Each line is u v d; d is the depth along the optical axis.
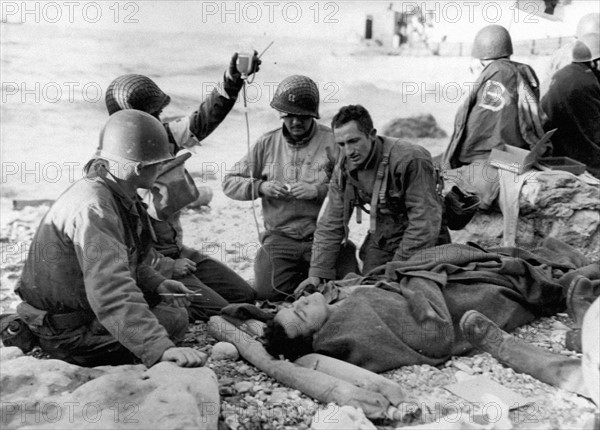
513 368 4.06
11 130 8.66
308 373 3.78
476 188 6.06
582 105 6.79
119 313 3.62
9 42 9.84
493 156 6.10
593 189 5.91
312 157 5.45
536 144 5.88
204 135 5.09
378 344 3.99
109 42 10.06
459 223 5.07
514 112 6.29
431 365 4.11
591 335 3.38
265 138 5.56
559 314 4.80
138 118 3.87
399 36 10.70
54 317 3.93
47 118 8.90
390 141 4.77
